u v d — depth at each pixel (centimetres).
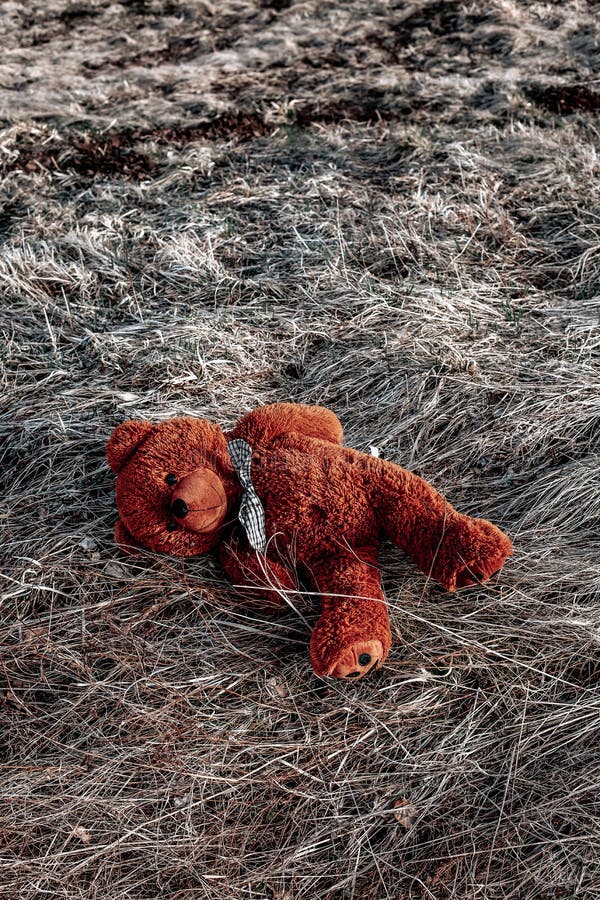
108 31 333
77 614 155
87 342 196
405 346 191
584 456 173
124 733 145
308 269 211
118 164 247
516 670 148
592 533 162
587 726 143
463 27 314
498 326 196
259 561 149
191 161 245
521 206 228
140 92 287
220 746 143
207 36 323
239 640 152
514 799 138
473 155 239
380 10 329
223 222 224
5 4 347
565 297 205
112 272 212
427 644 151
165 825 138
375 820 138
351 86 284
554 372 184
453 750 143
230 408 183
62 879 135
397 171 239
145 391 186
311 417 162
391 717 145
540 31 306
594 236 216
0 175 243
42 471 175
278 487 149
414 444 176
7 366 192
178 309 204
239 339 196
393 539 149
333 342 195
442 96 274
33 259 212
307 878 135
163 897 134
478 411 180
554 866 133
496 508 167
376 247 215
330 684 148
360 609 141
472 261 213
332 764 142
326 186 233
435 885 133
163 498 148
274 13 335
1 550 163
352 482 149
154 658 150
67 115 271
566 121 258
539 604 154
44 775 142
